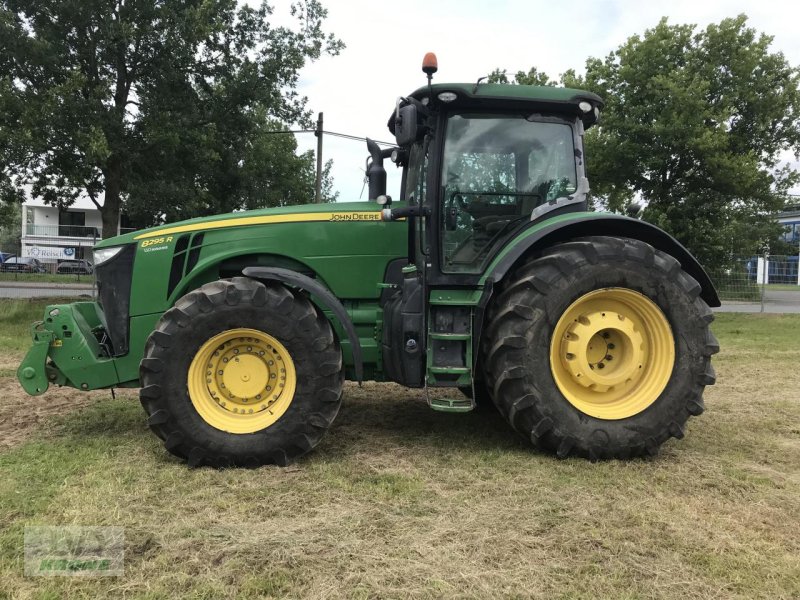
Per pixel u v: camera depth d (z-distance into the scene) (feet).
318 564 7.91
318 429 11.82
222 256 13.38
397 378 12.71
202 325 11.55
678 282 12.25
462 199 12.85
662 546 8.53
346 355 13.38
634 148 44.68
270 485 10.64
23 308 38.29
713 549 8.45
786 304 53.11
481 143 12.92
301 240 13.53
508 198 12.99
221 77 41.01
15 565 7.82
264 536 8.62
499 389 11.97
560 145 13.20
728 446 13.17
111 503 9.73
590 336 12.06
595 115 13.34
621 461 12.03
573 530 8.95
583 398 12.39
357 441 13.38
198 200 41.47
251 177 47.52
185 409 11.46
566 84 47.83
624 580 7.66
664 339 12.32
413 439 13.50
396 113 11.85
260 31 41.91
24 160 35.60
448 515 9.44
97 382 12.98
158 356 11.44
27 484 10.48
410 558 8.09
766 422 15.12
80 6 33.71
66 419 14.98
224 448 11.47
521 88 12.73
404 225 13.61
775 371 22.58
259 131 44.09
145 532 8.71
